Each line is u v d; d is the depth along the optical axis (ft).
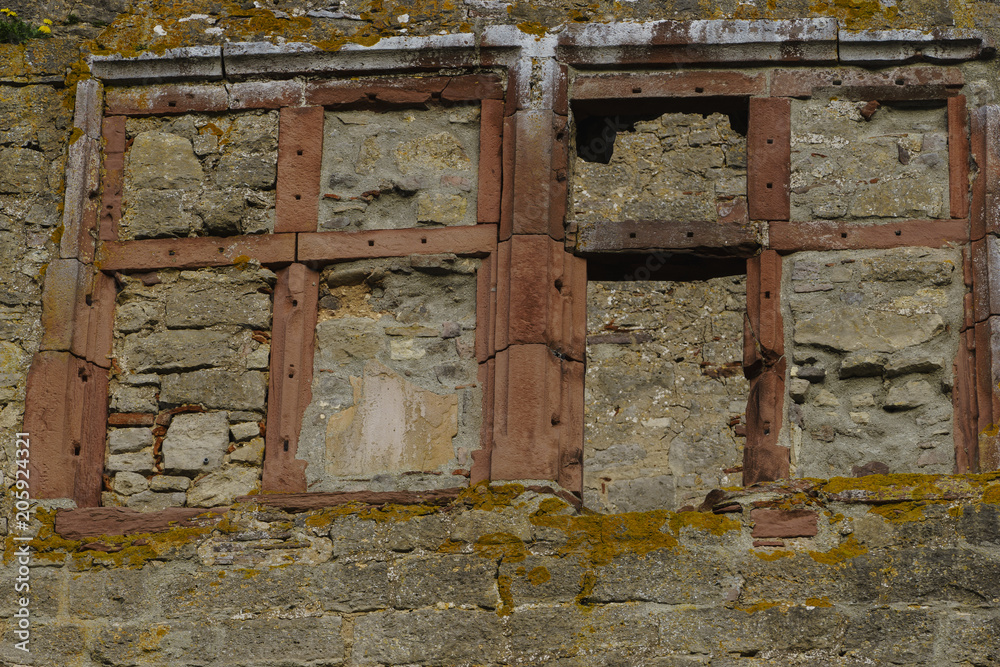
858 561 42.45
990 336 45.14
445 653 42.57
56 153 49.49
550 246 46.70
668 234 46.98
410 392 46.14
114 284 48.06
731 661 41.73
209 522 44.70
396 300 47.19
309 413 46.26
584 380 46.50
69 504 45.55
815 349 45.98
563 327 46.37
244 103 49.32
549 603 42.78
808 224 46.98
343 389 46.37
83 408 46.65
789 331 46.26
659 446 56.44
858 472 45.09
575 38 48.62
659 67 48.62
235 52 49.42
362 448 45.73
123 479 46.14
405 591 43.29
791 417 45.70
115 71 49.85
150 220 48.39
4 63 50.39
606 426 56.95
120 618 43.88
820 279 46.55
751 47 48.42
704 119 50.47
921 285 46.26
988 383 44.80
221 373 46.83
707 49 48.49
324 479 45.50
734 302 58.29
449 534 43.78
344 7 50.19
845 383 45.91
